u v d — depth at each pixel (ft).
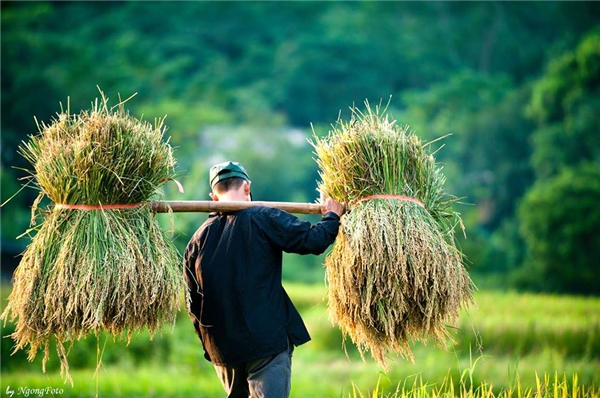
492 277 295.07
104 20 588.09
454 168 373.61
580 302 177.06
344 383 103.04
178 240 180.04
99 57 517.14
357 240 40.57
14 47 420.36
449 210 43.57
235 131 424.46
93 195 39.14
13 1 557.74
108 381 101.04
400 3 556.92
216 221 39.11
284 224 38.27
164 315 38.99
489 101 447.83
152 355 120.98
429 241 41.01
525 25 552.41
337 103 508.12
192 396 98.17
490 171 386.73
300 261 341.82
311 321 136.87
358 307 41.78
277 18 591.37
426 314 40.93
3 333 116.67
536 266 277.03
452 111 440.45
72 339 38.86
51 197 40.22
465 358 106.42
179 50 568.00
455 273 41.42
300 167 396.78
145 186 39.70
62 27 587.68
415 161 42.52
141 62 523.29
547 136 343.46
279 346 37.76
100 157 39.11
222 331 37.93
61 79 406.00
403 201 41.78
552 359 102.73
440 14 556.51
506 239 333.21
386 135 42.32
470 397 46.75
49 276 38.78
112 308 38.83
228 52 590.55
